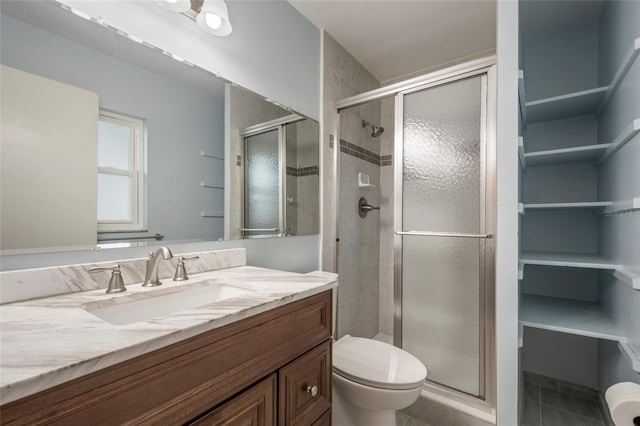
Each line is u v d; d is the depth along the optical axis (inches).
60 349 18.7
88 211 34.9
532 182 70.5
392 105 100.7
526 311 56.7
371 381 46.5
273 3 61.0
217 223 49.6
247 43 55.0
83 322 23.8
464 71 60.9
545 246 68.3
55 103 32.4
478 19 70.9
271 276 42.8
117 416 19.0
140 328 22.3
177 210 43.9
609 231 52.8
